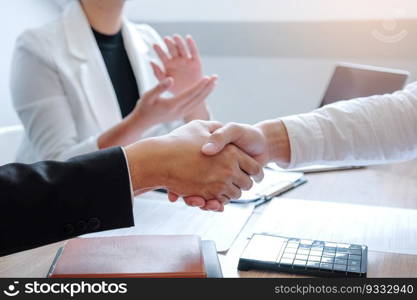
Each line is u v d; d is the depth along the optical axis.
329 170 1.03
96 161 0.60
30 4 1.83
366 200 0.84
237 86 1.97
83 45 1.35
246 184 0.72
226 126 0.73
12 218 0.56
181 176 0.68
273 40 1.85
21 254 0.66
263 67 1.91
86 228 0.58
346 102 0.79
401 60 1.70
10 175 0.57
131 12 1.99
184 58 1.22
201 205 0.70
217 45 1.93
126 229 0.73
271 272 0.59
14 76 1.32
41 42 1.31
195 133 0.72
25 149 1.38
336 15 1.73
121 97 1.46
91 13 1.41
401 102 0.76
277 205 0.81
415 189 0.90
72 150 1.16
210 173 0.69
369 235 0.68
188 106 1.12
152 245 0.62
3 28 1.73
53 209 0.57
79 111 1.30
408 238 0.67
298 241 0.64
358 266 0.58
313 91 1.87
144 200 0.87
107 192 0.59
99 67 1.34
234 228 0.72
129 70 1.48
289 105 1.93
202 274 0.55
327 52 1.79
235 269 0.60
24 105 1.28
